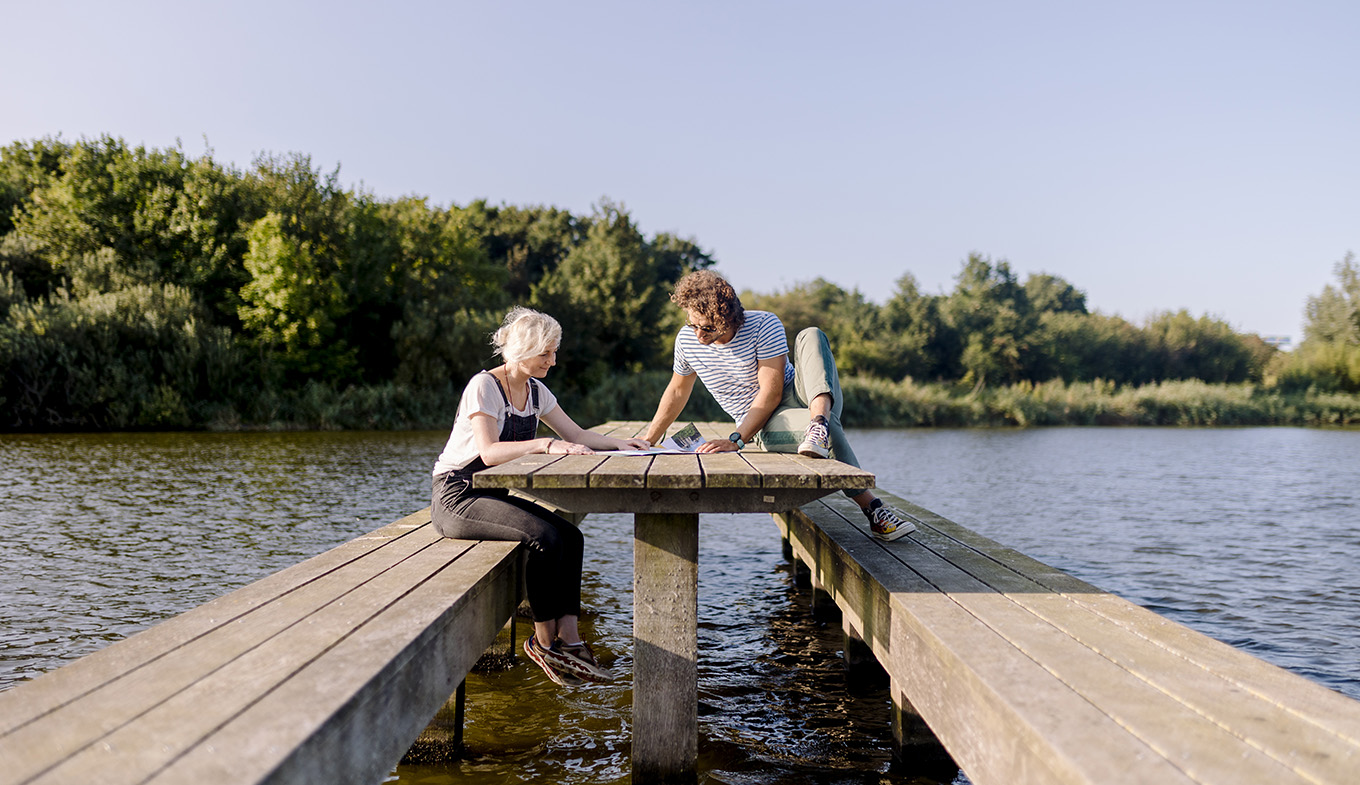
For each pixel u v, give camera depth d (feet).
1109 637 7.92
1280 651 15.34
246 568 20.51
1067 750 5.28
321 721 5.49
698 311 13.21
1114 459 59.06
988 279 201.36
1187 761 5.14
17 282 78.23
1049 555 24.25
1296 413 129.70
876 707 13.15
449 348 90.89
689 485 8.47
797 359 13.44
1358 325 146.20
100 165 93.50
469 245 123.13
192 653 6.89
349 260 97.66
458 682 8.69
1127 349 175.83
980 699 6.72
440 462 12.32
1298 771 5.01
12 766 4.78
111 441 58.95
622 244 133.69
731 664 15.33
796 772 10.70
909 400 113.70
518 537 11.26
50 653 14.19
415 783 10.14
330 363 91.15
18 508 29.09
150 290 78.54
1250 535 27.61
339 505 30.96
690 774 9.95
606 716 12.45
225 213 96.22
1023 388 132.98
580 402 105.19
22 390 69.15
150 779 4.65
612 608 18.56
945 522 15.65
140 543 23.38
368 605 8.41
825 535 14.37
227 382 78.69
